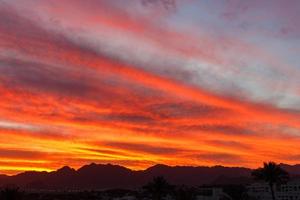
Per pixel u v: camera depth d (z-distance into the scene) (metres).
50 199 198.88
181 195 145.75
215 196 144.75
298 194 139.12
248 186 158.50
